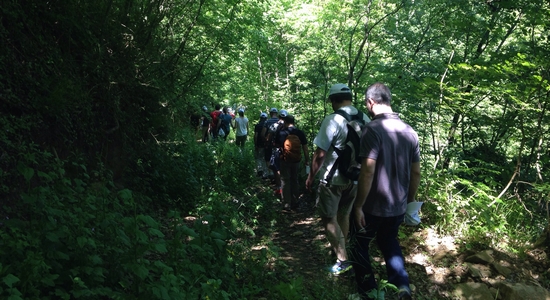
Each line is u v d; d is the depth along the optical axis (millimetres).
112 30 6688
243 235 5770
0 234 2887
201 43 9547
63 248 3184
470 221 5934
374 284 4129
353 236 4137
